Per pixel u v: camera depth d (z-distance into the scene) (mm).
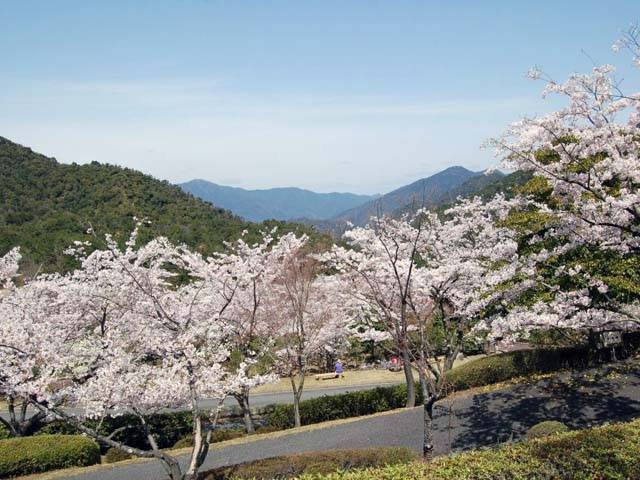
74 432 15328
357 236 15234
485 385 16312
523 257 10461
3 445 12984
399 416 14695
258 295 15328
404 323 8836
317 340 18391
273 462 10305
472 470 6242
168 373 9305
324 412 17250
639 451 6641
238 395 15992
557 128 8852
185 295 13406
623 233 9078
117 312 12867
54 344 10055
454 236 16172
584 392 13570
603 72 8578
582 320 9398
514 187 16469
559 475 6164
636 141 8852
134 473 12273
